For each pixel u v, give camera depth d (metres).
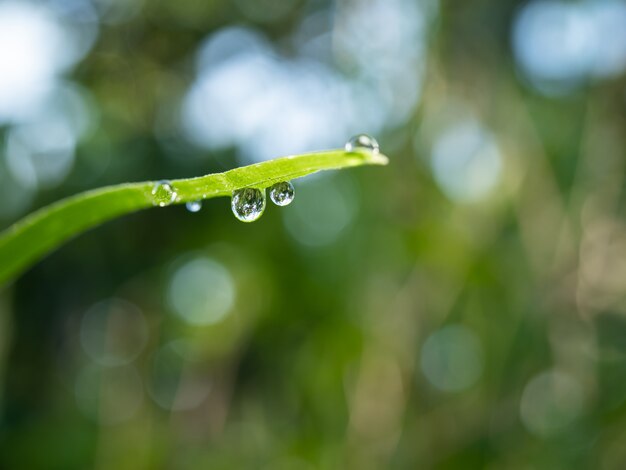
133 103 0.28
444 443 0.28
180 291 0.28
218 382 0.29
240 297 0.28
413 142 0.29
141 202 0.11
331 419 0.28
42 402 0.28
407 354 0.28
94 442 0.28
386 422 0.28
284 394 0.29
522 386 0.29
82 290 0.28
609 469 0.28
